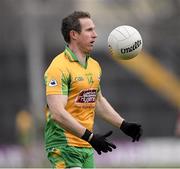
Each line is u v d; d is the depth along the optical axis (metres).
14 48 94.44
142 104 92.81
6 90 94.44
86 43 17.78
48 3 88.81
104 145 16.91
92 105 18.08
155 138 90.38
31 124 65.50
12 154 65.31
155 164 59.28
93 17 96.38
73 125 17.03
